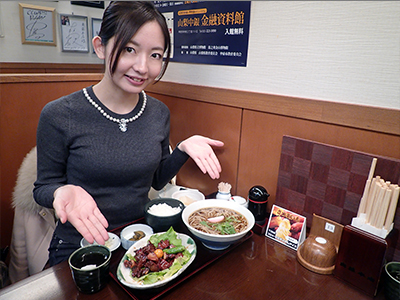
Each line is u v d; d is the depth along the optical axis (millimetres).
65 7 2527
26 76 1340
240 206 962
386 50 753
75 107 943
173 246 804
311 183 906
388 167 748
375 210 731
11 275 1277
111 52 812
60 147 957
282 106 978
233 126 1158
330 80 870
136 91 885
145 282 685
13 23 2289
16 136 1376
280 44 958
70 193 742
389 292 693
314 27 868
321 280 776
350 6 788
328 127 889
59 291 698
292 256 874
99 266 683
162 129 1111
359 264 733
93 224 691
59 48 2588
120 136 979
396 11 719
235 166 1191
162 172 1190
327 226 875
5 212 1420
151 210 970
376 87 789
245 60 1066
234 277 774
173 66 1360
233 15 1061
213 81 1206
